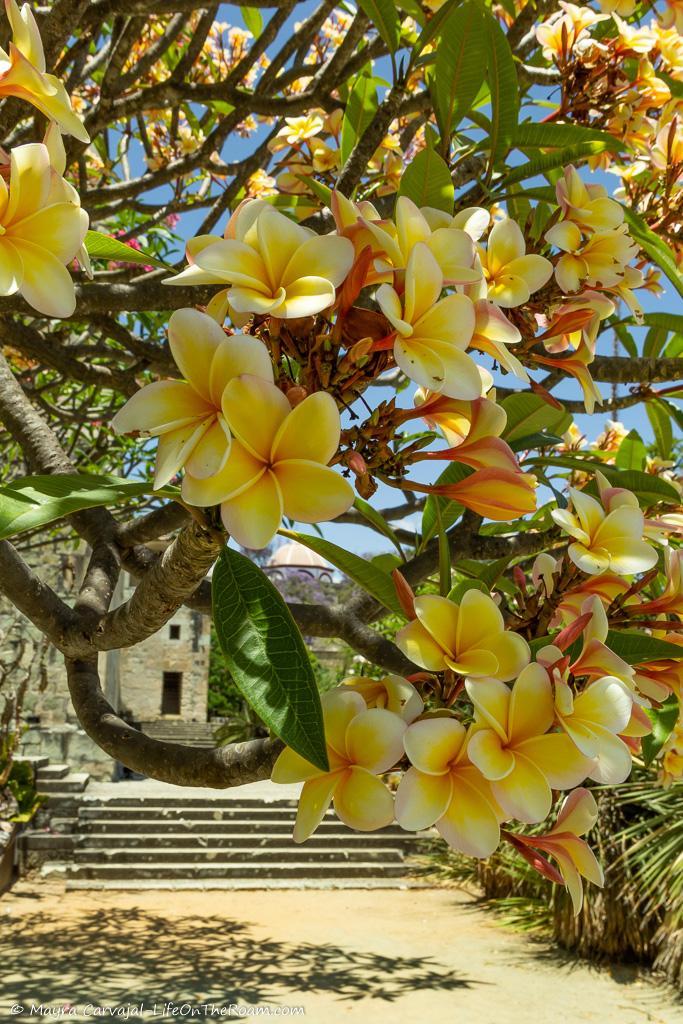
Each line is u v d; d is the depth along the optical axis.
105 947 7.84
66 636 1.23
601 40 1.88
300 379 0.83
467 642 0.85
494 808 0.76
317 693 0.74
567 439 3.01
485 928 8.88
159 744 1.20
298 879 11.46
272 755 1.08
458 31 1.49
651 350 2.27
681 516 1.45
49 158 0.80
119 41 2.74
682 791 6.46
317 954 7.84
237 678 0.75
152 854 11.60
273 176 3.70
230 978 6.98
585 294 1.21
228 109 3.62
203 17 2.86
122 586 14.62
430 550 1.61
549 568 1.14
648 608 1.07
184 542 0.90
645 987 6.83
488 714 0.74
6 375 1.80
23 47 0.84
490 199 1.61
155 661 24.91
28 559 13.54
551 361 1.25
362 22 2.44
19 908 9.39
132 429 0.70
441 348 0.77
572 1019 6.11
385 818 0.74
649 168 2.00
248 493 0.69
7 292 0.74
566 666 0.82
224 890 10.87
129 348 2.88
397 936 8.58
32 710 14.18
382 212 2.12
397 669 1.60
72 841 11.68
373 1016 6.10
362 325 0.80
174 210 3.78
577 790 0.84
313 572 21.75
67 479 0.84
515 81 1.55
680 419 2.18
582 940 7.62
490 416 0.91
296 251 0.75
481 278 0.85
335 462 0.85
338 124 2.40
